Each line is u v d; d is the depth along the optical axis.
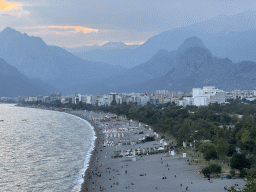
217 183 171.75
